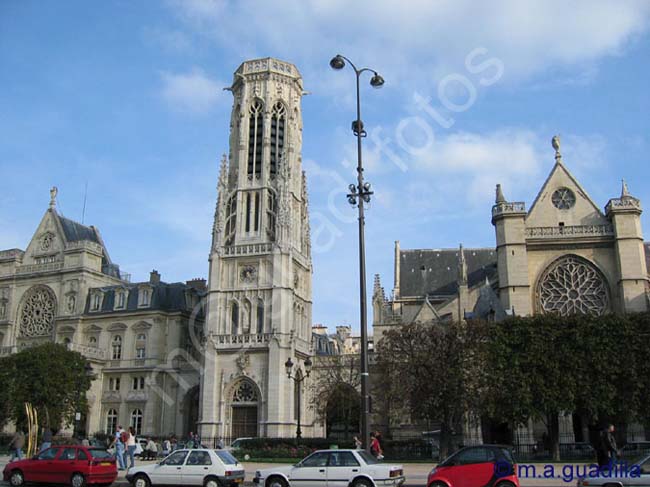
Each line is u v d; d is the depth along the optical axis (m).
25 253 96.50
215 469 31.70
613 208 70.38
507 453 28.67
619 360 55.00
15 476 33.88
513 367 55.03
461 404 53.19
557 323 56.88
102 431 83.94
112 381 86.12
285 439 58.38
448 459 28.98
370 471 28.88
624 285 68.25
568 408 53.31
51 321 91.38
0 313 94.44
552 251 71.88
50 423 69.69
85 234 100.50
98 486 33.88
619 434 61.28
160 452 66.44
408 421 69.31
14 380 70.12
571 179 74.00
